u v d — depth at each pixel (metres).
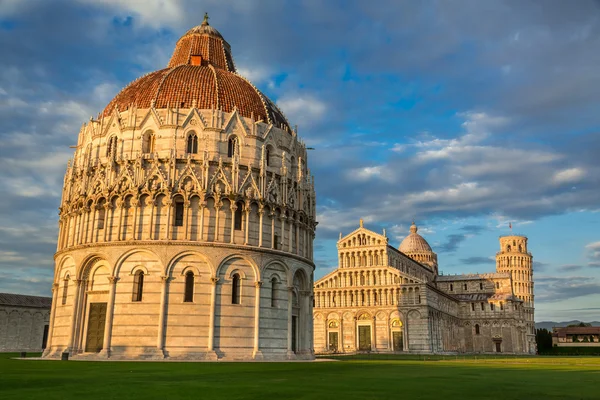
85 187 71.44
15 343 119.12
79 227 71.00
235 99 77.25
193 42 91.44
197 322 64.56
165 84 76.38
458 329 185.38
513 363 70.94
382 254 155.38
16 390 25.56
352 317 153.38
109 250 66.38
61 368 43.66
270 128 76.31
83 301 67.94
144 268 65.38
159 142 70.19
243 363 56.50
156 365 49.44
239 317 66.62
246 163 72.31
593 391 27.47
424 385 30.11
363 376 37.12
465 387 29.20
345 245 160.38
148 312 64.19
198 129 71.31
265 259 69.88
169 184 67.31
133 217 66.75
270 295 70.12
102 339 65.81
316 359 77.75
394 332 147.62
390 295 150.38
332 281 158.50
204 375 36.12
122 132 71.38
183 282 65.19
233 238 67.94
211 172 69.81
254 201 70.62
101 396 23.03
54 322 71.75
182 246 65.75
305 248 79.75
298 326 76.25
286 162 78.25
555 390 27.89
